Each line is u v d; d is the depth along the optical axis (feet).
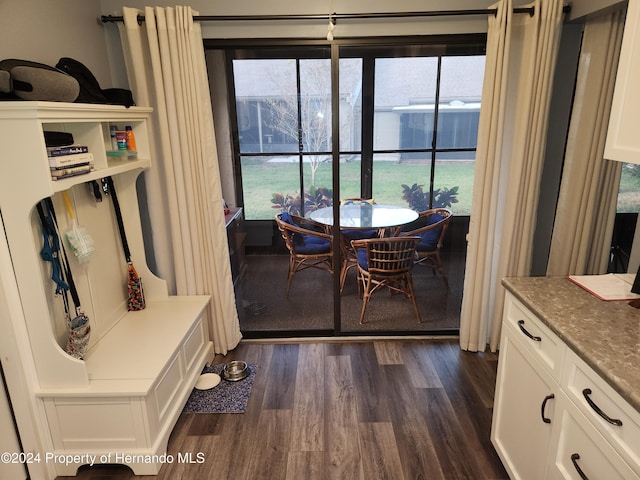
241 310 11.51
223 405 7.78
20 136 4.93
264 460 6.51
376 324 10.73
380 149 12.19
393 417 7.38
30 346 5.82
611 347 4.00
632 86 4.66
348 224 11.51
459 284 12.67
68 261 6.51
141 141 7.80
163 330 7.63
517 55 7.96
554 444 4.56
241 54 11.04
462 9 8.12
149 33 7.52
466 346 9.46
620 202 8.27
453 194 12.32
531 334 5.07
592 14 7.31
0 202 5.23
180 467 6.42
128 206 8.32
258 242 13.21
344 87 11.59
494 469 6.26
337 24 8.21
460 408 7.59
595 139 7.88
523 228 8.59
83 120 5.73
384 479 6.11
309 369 8.88
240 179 12.48
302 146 12.14
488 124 8.07
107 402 6.03
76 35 7.19
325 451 6.66
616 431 3.60
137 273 8.57
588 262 8.68
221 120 11.59
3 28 5.49
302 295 12.35
